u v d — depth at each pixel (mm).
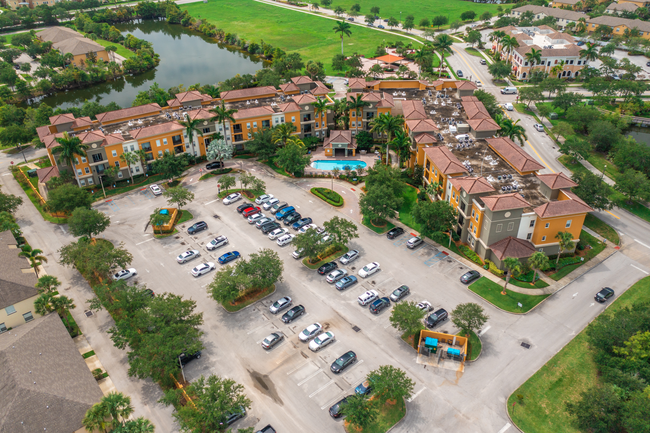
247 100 144875
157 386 68000
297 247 89375
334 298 83625
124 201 114312
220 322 79000
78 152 112688
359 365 70562
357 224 104188
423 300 82312
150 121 131000
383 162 129250
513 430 61188
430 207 92062
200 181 122625
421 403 64625
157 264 92938
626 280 87000
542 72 191750
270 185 120562
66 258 86062
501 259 86688
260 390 66875
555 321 78125
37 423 57312
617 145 129375
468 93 141625
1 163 137750
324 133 144500
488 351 72812
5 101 185875
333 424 62062
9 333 73062
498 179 99625
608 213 108125
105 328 78312
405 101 134875
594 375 68500
